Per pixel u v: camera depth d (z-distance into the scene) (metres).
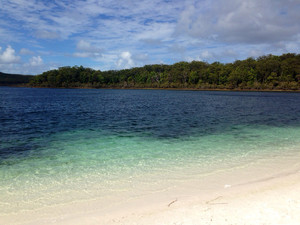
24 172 9.50
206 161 11.05
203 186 8.00
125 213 6.18
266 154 12.25
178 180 8.62
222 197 7.02
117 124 21.97
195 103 47.47
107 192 7.61
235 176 9.00
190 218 5.80
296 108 38.25
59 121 23.69
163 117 26.89
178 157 11.72
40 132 18.00
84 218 5.96
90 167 10.14
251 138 16.25
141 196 7.27
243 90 128.62
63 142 14.82
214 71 141.50
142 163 10.71
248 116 28.11
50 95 83.06
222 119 25.47
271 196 7.00
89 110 34.44
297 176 8.84
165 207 6.46
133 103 47.72
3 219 5.99
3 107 38.44
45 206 6.69
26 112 31.61
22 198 7.21
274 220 5.59
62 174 9.29
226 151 12.88
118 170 9.76
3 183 8.38
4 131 18.25
